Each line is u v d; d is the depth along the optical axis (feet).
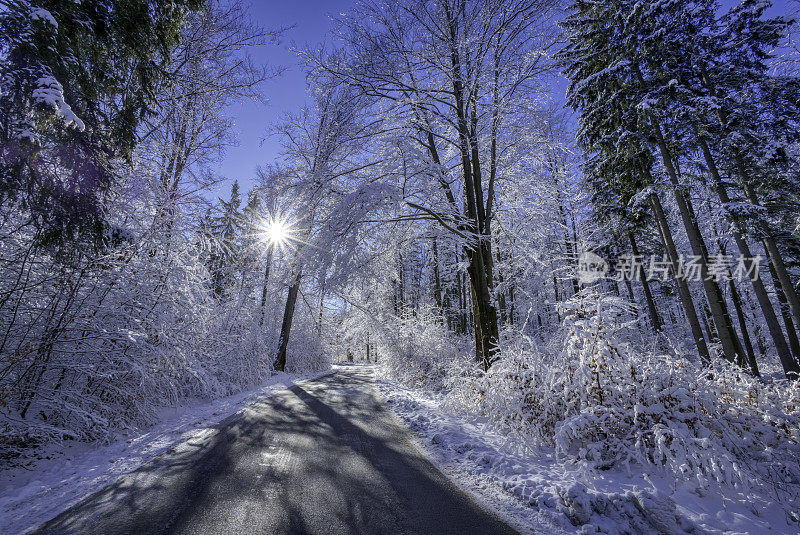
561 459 15.33
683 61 41.96
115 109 19.36
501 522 10.50
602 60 44.70
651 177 44.98
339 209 27.12
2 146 12.89
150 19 18.66
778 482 12.34
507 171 38.45
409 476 13.98
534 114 34.78
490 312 32.32
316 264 28.02
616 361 16.02
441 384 39.09
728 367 18.29
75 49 15.61
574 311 18.06
